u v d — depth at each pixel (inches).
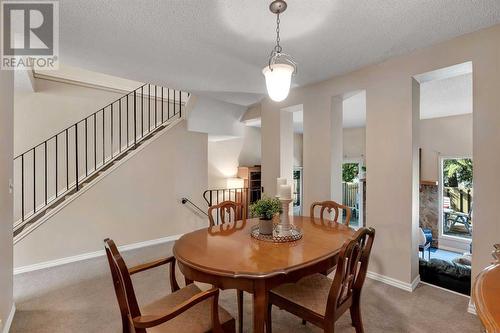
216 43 95.8
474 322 79.8
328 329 56.6
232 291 101.1
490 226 83.1
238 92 156.6
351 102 169.3
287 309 64.1
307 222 95.7
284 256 62.3
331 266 64.7
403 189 103.0
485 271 41.7
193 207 184.4
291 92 149.0
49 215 129.6
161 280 110.9
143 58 109.3
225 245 70.2
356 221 275.6
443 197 233.1
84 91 162.9
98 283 108.9
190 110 176.7
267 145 164.6
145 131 185.8
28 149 145.1
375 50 99.7
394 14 76.9
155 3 72.6
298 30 86.0
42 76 148.6
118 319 83.0
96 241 143.6
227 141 264.7
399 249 103.7
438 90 149.0
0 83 70.7
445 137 227.9
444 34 88.4
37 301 93.8
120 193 152.5
